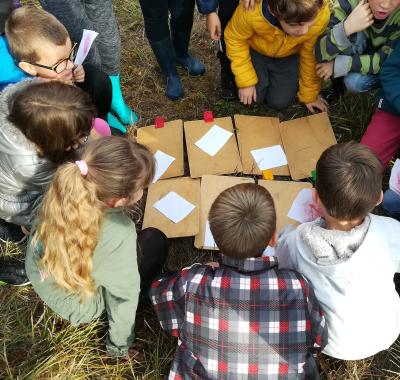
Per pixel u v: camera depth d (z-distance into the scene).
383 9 2.46
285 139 2.98
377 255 1.75
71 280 1.68
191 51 3.70
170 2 2.96
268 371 1.65
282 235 2.32
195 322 1.67
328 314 1.83
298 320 1.63
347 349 1.91
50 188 1.62
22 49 2.16
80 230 1.59
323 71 2.86
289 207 2.64
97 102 2.79
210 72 3.54
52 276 1.76
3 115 1.97
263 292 1.62
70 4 2.49
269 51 2.95
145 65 3.59
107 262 1.73
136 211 2.71
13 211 2.23
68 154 2.00
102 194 1.67
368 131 2.78
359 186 1.71
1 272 2.42
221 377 1.67
